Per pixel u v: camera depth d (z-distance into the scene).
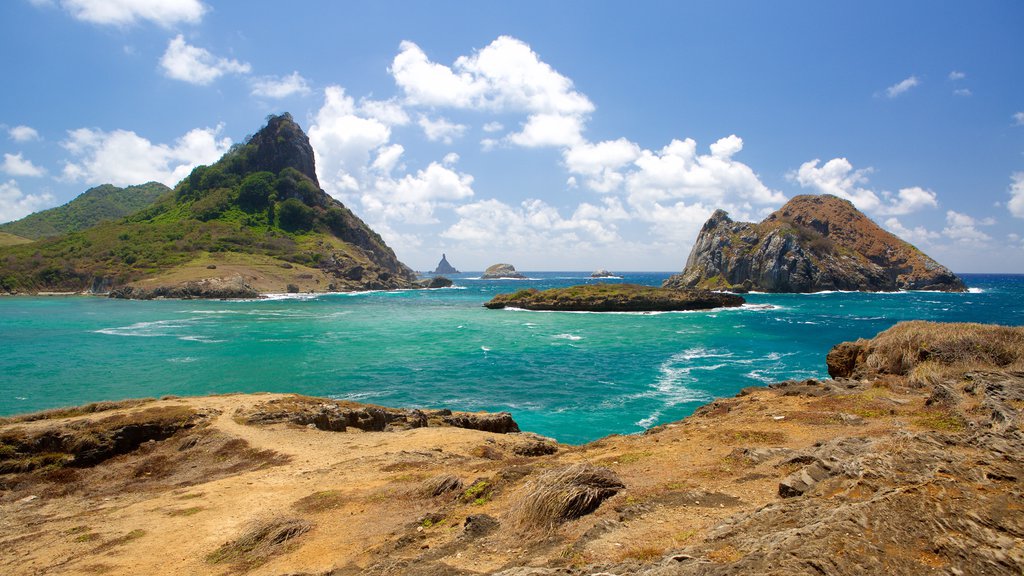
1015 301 124.38
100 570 10.37
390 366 44.94
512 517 9.58
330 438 21.42
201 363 45.88
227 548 11.00
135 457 19.64
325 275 166.75
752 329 69.94
